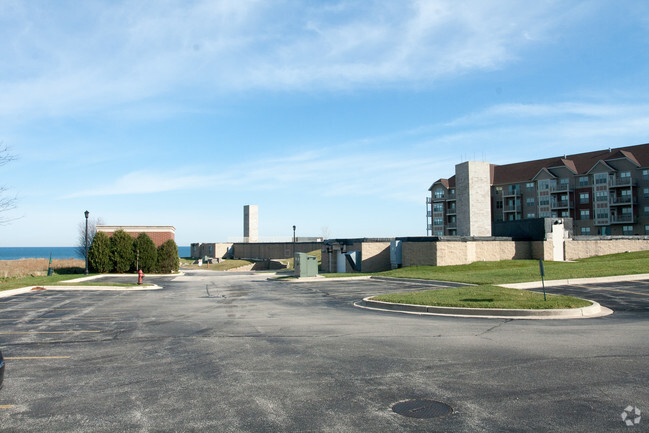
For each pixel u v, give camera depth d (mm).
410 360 8531
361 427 5469
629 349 9008
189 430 5461
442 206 85625
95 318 14258
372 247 40000
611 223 67062
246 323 13078
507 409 5957
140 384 7277
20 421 5785
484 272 28000
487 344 9766
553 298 15398
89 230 64750
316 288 24453
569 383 6953
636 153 68062
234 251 83250
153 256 41844
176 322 13383
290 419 5758
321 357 8867
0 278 34062
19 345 10211
